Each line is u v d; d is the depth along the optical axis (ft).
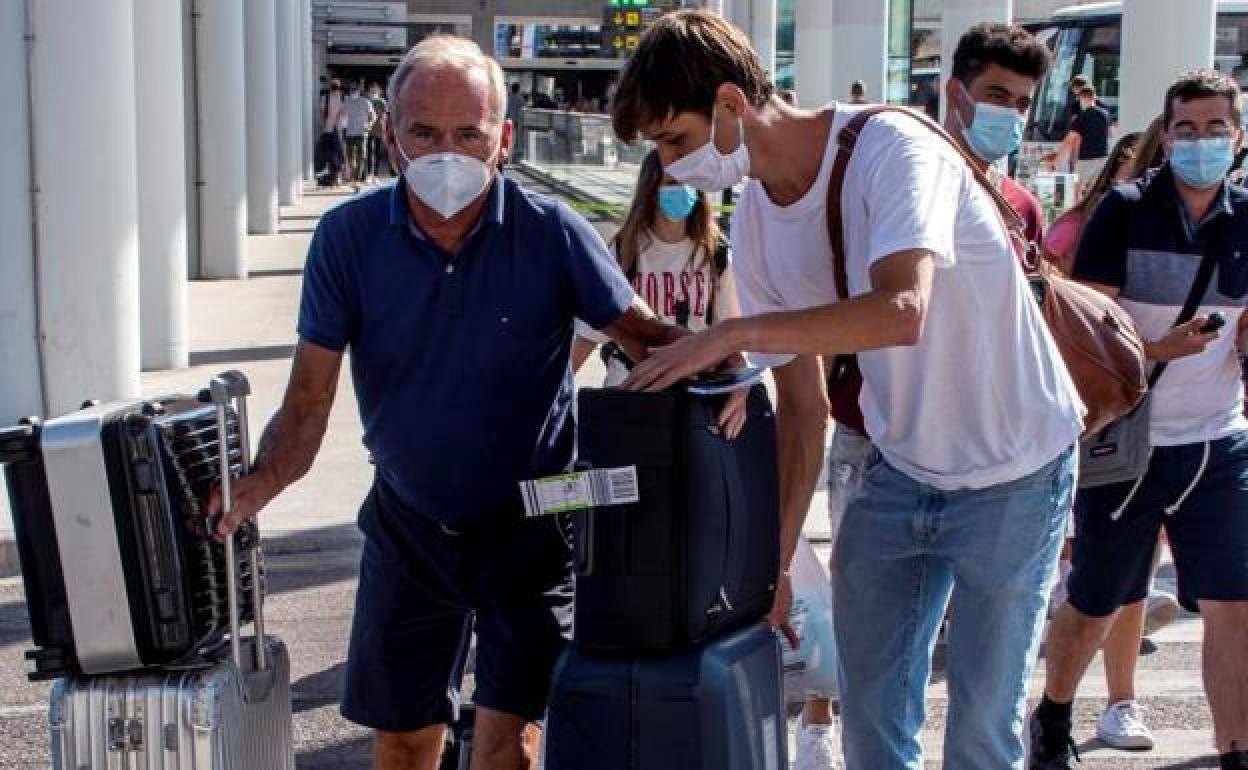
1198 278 15.83
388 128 12.39
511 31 212.23
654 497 10.61
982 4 73.31
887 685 12.77
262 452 11.99
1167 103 15.87
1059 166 71.31
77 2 31.76
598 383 37.06
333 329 12.23
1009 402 11.67
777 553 11.60
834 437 17.17
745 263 12.41
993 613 11.96
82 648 10.51
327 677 20.80
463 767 13.91
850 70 87.30
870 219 10.96
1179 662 21.77
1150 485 15.98
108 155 32.45
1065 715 16.99
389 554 12.84
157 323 41.37
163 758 10.64
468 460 12.30
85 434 10.30
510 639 12.58
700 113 11.08
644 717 10.75
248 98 80.23
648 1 106.93
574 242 12.14
